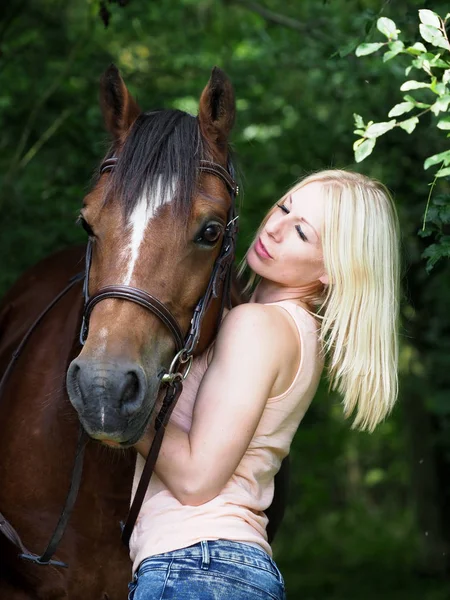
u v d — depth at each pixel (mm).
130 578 3348
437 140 5797
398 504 23094
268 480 2922
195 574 2605
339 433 14656
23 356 3660
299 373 2889
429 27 2998
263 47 7582
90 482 3277
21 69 6922
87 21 7363
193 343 2812
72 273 4168
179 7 7949
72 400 2561
